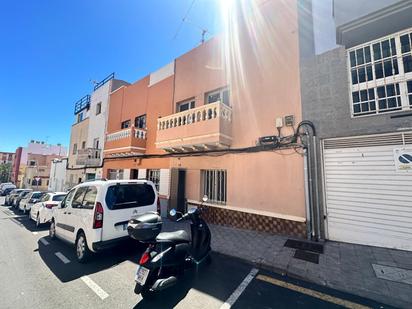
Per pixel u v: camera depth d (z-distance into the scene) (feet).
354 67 17.06
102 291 10.49
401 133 14.58
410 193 14.06
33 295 10.14
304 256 13.78
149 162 35.01
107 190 14.74
